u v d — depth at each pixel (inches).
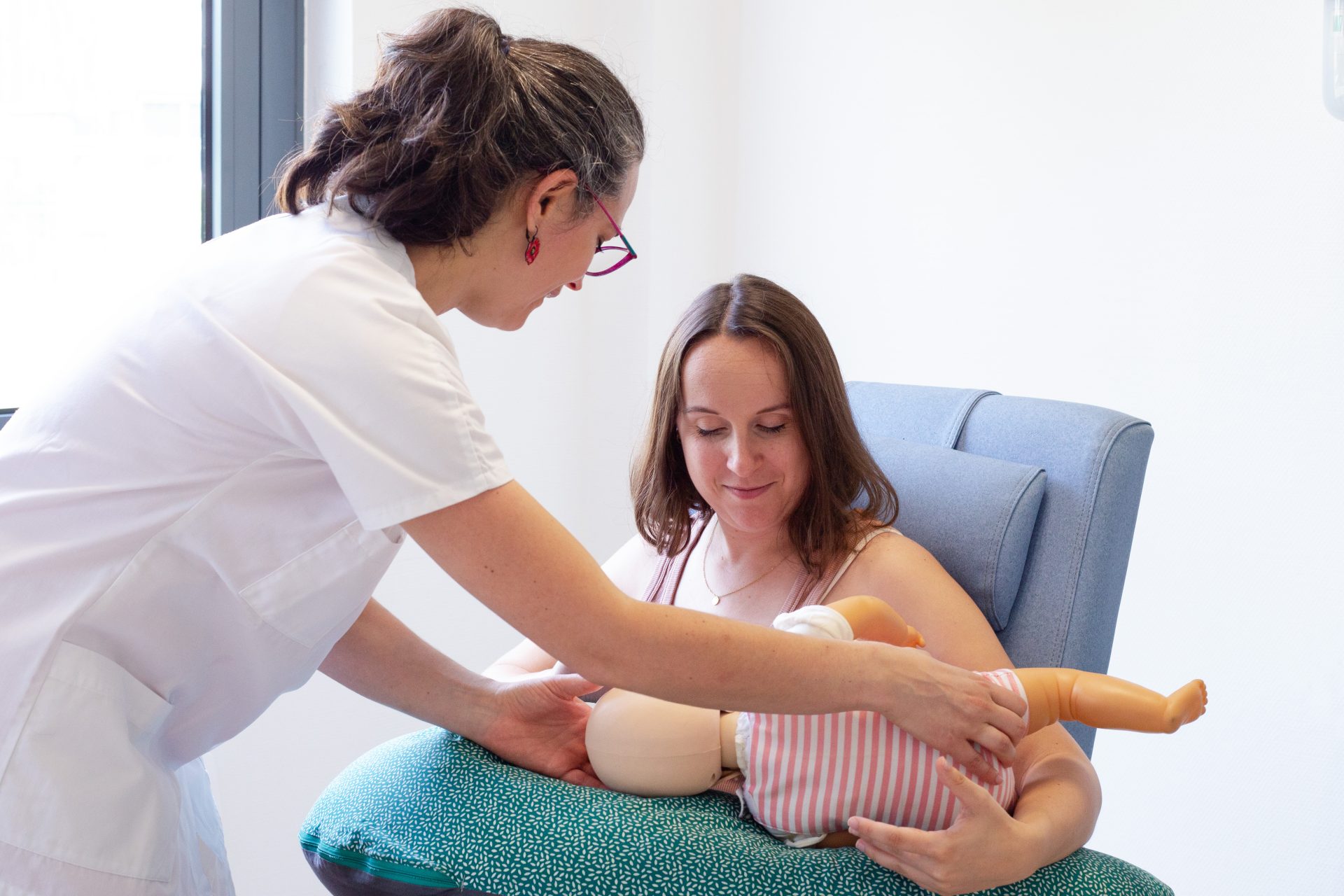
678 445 49.4
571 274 39.7
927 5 79.5
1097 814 38.7
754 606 48.0
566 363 95.0
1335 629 62.0
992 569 47.4
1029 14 73.8
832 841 39.7
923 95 80.2
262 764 81.4
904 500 51.8
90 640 35.0
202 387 33.4
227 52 79.6
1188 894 69.5
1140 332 69.4
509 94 35.6
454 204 35.6
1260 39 63.1
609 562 56.5
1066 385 73.3
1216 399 66.3
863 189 84.8
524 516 32.4
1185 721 39.4
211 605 36.6
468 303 39.5
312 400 32.0
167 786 36.8
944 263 79.7
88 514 34.9
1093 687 40.1
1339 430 61.2
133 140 78.5
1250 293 64.5
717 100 94.4
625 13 91.8
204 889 39.6
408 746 43.9
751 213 94.2
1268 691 65.1
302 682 40.4
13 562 34.6
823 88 87.2
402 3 81.7
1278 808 64.9
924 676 35.0
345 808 41.0
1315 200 61.4
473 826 37.8
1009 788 38.1
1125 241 69.9
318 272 33.4
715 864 35.8
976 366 78.2
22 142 74.4
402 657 43.4
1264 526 64.7
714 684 32.8
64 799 33.7
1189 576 68.5
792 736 38.9
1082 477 47.7
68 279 77.4
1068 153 72.3
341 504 35.6
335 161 37.4
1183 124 66.7
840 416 45.8
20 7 73.5
